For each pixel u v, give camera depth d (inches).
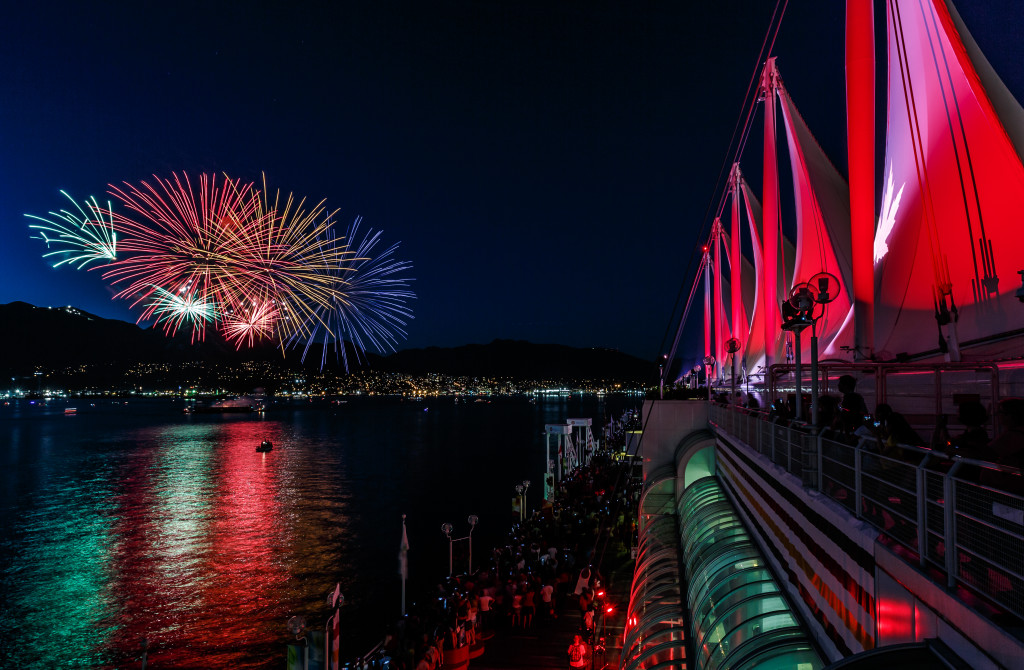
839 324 1122.0
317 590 1668.3
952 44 618.5
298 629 635.5
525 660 911.7
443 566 1887.3
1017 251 555.5
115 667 1211.9
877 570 231.1
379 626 1403.8
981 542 167.9
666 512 1195.3
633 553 1353.3
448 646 855.1
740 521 631.8
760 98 1263.5
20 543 2197.3
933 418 499.2
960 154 623.2
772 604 402.9
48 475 3850.9
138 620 1457.9
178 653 1273.4
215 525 2466.8
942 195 638.5
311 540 2214.6
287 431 7509.8
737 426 717.9
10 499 3061.0
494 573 1251.2
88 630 1397.6
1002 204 577.0
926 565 200.7
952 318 596.7
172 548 2114.9
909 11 692.7
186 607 1540.4
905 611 206.7
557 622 1062.4
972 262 599.8
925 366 502.6
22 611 1518.2
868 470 258.1
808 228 1285.7
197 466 4254.4
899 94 726.5
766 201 1223.5
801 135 1295.5
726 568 490.9
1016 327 547.2
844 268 1187.3
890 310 703.1
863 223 770.8
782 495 402.9
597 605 1002.1
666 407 1348.4
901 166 712.4
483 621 1056.2
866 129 792.3
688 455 1178.6
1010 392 442.0
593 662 878.4
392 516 2640.3
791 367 649.0
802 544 345.7
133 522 2529.5
